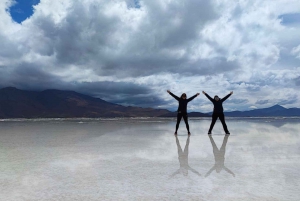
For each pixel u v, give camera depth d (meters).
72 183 3.43
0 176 3.81
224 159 5.17
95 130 13.71
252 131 12.80
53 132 12.31
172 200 2.78
